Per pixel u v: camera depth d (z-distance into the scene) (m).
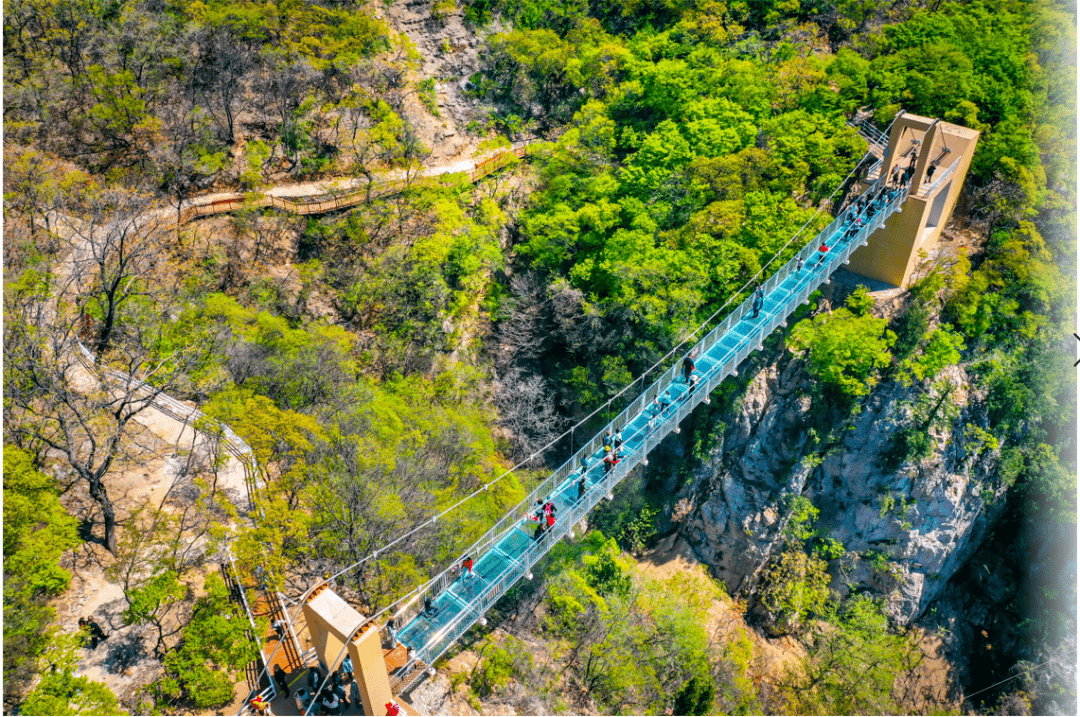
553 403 56.25
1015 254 53.00
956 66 60.94
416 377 51.25
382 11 65.44
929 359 51.38
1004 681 54.62
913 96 60.59
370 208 56.03
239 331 43.66
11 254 42.47
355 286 53.47
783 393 54.25
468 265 54.97
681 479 56.31
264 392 41.72
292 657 30.97
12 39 53.69
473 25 67.44
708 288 53.34
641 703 42.03
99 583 32.44
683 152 58.47
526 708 37.56
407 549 36.19
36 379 33.47
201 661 29.02
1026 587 57.12
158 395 40.50
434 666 37.00
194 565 33.75
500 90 66.62
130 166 52.66
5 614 28.11
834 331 49.75
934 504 53.47
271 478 38.03
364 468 36.91
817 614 54.22
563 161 60.53
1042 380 52.78
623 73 67.31
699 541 56.91
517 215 60.41
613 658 41.91
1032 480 55.53
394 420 42.75
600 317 54.38
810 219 51.75
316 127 59.09
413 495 38.16
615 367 53.03
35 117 52.31
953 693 54.28
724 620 53.81
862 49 67.25
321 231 54.81
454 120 64.50
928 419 52.56
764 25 71.50
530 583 45.41
